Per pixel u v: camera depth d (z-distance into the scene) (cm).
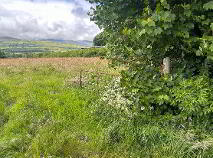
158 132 588
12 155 564
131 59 749
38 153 554
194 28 647
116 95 841
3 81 1552
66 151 561
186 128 580
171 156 521
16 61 2948
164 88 630
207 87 585
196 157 505
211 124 578
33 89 1201
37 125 722
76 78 1416
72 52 4559
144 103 654
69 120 762
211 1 547
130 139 598
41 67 2289
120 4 674
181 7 596
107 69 1652
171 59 727
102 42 887
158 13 572
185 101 577
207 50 562
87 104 921
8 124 753
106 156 551
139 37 623
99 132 675
